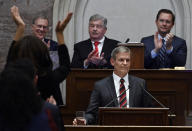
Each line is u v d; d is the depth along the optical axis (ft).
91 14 66.28
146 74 45.55
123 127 29.63
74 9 65.41
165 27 52.21
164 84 45.60
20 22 26.25
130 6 66.08
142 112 33.65
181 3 65.26
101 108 33.68
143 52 46.57
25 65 19.72
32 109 19.12
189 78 45.50
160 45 50.24
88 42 53.36
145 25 65.82
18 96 18.74
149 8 65.98
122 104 40.83
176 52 50.90
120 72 41.65
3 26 64.44
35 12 64.59
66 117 47.03
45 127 19.34
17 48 23.80
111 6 66.18
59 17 65.00
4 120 18.83
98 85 41.70
